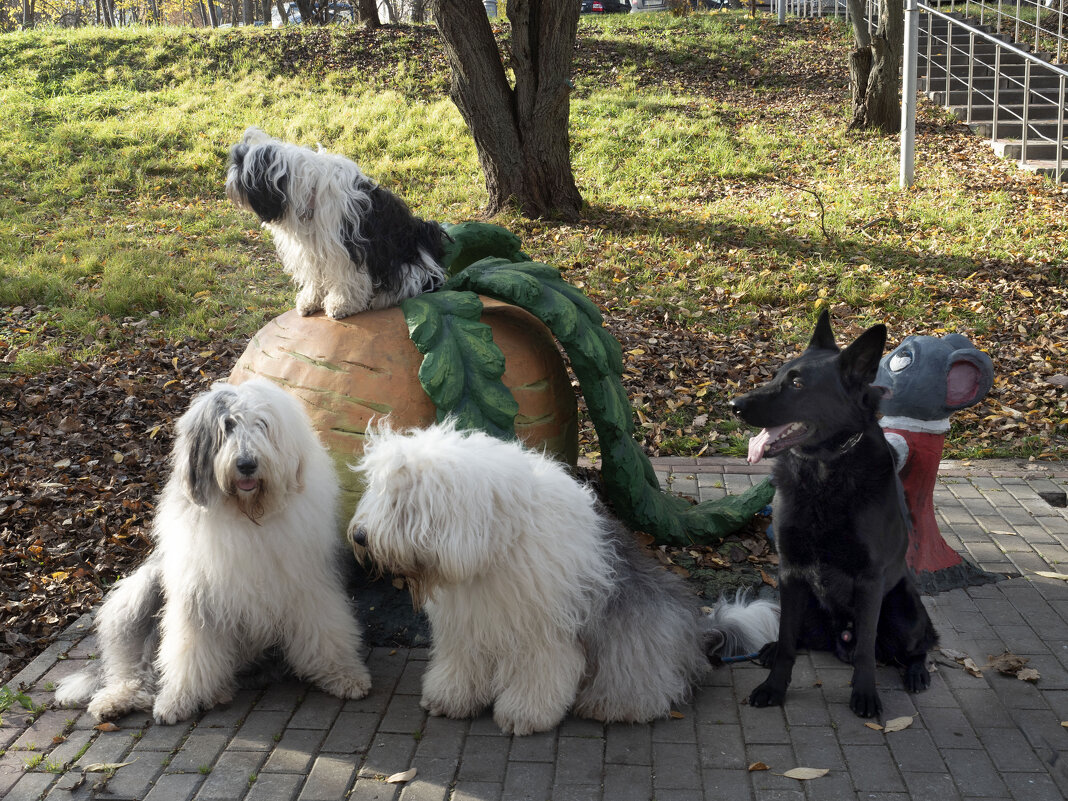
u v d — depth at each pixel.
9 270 9.95
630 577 3.62
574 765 3.32
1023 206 11.28
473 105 11.34
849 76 17.78
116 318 8.95
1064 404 6.75
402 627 4.25
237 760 3.37
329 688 3.78
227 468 3.19
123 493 5.77
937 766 3.28
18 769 3.35
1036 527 5.16
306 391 4.21
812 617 4.02
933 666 3.92
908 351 4.34
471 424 4.07
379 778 3.26
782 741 3.44
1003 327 8.23
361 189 4.36
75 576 4.86
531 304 4.40
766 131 15.15
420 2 23.77
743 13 23.42
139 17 40.69
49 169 13.60
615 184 12.95
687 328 8.48
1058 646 4.04
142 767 3.34
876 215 11.21
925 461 4.37
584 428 6.82
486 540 3.02
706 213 11.62
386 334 4.27
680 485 5.81
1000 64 16.19
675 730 3.53
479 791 3.19
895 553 3.60
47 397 7.12
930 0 21.73
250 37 18.98
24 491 5.79
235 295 9.42
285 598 3.61
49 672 4.00
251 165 4.19
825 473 3.46
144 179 13.41
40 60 18.14
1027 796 3.11
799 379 3.37
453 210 11.98
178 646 3.61
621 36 19.84
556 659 3.43
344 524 4.14
